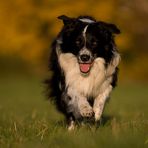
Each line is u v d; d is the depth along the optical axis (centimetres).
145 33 4041
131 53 3947
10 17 3766
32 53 3747
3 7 3766
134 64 3950
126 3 3938
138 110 1823
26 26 3766
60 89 1143
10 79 3838
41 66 3900
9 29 3744
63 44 1097
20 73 3950
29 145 855
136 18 3944
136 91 3231
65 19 1102
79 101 1105
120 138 838
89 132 948
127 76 3916
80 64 1091
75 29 1085
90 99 1143
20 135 974
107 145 798
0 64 3938
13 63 3947
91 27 1081
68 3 3691
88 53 1069
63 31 1101
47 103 2319
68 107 1123
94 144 805
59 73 1137
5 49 3741
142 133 897
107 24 1094
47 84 1205
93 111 1107
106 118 1358
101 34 1085
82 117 1122
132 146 797
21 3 3753
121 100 2550
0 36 3738
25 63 3941
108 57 1102
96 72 1103
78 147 806
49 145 855
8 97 2802
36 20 3747
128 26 3834
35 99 2631
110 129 964
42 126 1073
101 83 1121
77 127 1083
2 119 1433
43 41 3766
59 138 890
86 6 3675
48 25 3747
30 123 1184
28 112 1741
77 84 1109
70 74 1103
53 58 1138
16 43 3719
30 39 3738
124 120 1273
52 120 1355
